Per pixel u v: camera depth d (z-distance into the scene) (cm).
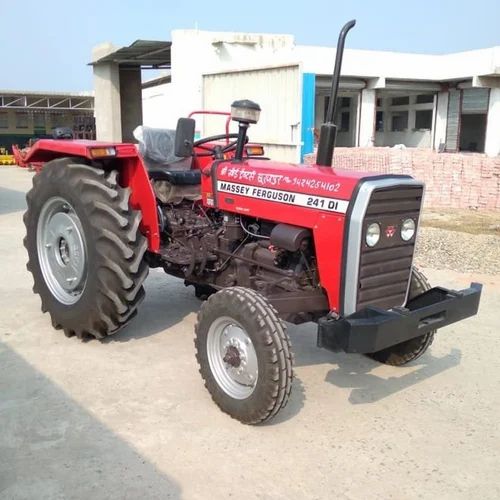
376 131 3394
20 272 633
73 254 438
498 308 540
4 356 413
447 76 2634
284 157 1088
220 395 339
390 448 313
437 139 2878
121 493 270
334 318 326
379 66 2567
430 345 428
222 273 419
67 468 287
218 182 403
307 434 324
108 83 1803
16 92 2961
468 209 1172
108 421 330
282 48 1438
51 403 348
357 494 274
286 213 354
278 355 307
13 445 304
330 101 374
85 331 430
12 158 2453
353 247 320
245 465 293
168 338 454
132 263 409
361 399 366
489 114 2514
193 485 277
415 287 379
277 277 375
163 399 357
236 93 1208
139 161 429
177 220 454
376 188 318
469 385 389
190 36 1381
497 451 313
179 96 1411
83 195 412
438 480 287
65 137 480
